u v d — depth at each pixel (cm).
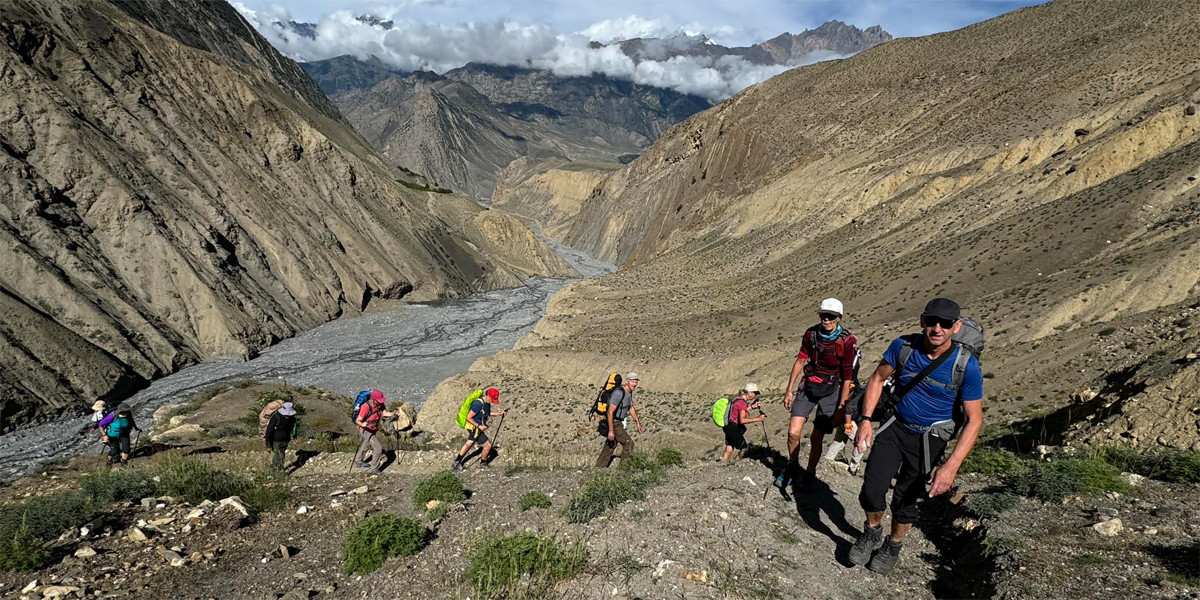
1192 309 1967
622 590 489
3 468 2900
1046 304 2842
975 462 768
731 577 502
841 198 7500
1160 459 757
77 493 869
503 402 3825
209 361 5112
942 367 442
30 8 6275
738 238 8338
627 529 618
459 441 2334
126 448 1631
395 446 1872
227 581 630
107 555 684
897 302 4056
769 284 5984
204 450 1755
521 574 538
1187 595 402
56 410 3656
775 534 598
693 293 6469
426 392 4625
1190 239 2666
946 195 5981
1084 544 513
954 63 9181
